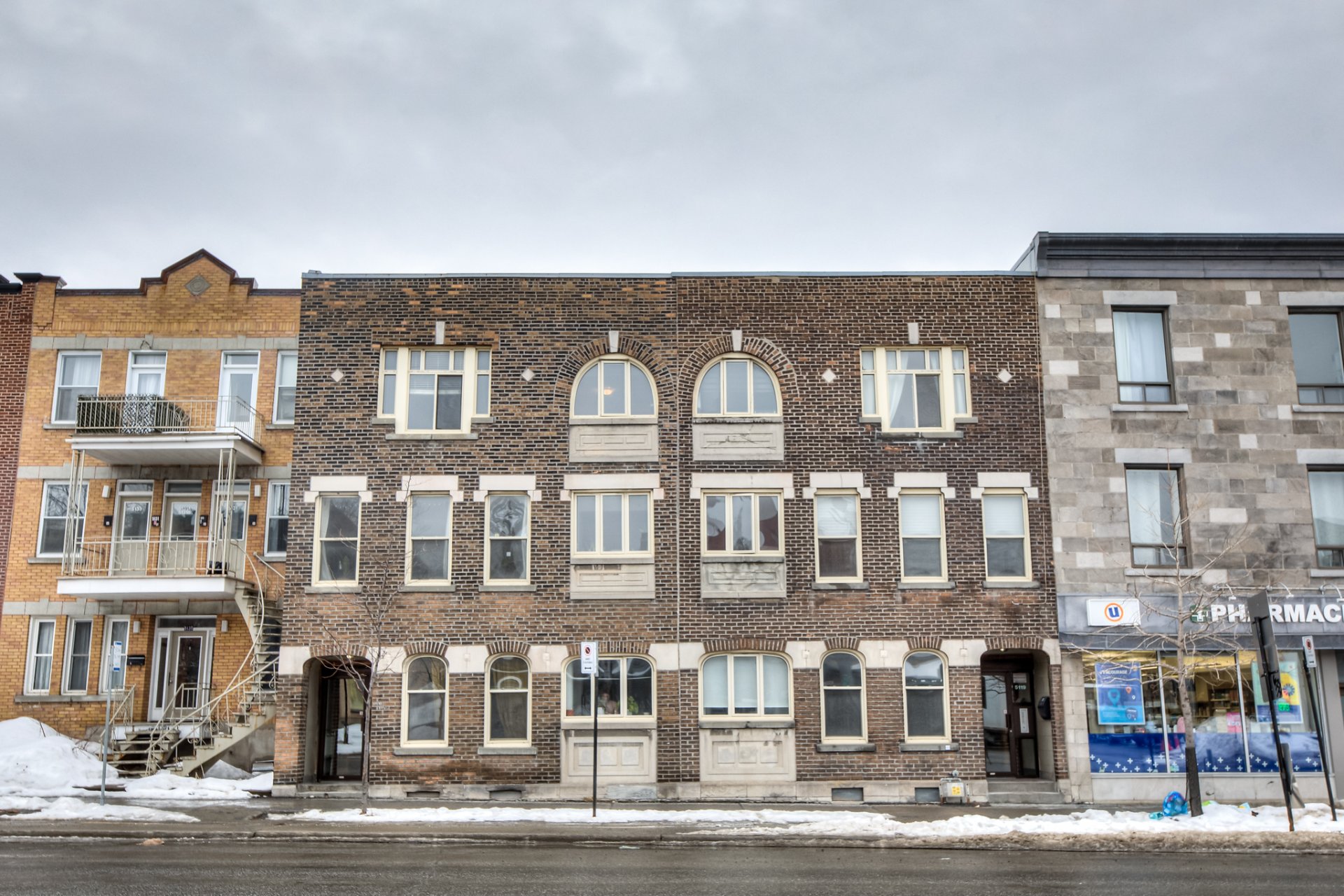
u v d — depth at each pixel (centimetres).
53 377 2619
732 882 1330
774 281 2331
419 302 2317
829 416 2288
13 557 2547
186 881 1314
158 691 2530
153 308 2656
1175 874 1398
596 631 2206
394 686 2184
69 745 2341
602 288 2325
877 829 1728
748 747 2169
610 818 1850
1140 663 2217
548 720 2172
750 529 2256
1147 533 2283
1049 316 2334
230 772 2394
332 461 2264
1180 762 2188
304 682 2203
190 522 2605
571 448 2275
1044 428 2295
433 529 2261
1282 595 2244
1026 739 2295
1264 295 2361
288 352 2653
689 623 2205
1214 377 2327
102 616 2531
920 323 2323
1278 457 2300
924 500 2284
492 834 1688
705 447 2275
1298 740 2217
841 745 2172
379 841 1680
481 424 2278
